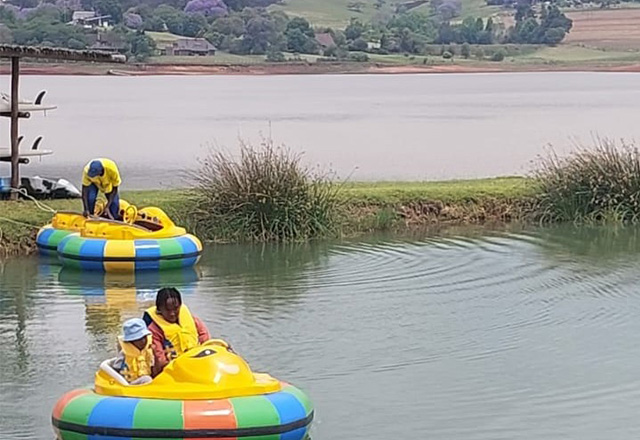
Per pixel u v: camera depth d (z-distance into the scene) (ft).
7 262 63.82
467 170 106.22
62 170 104.94
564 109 202.49
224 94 262.47
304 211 72.02
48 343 47.14
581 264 64.39
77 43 343.46
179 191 77.15
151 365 34.78
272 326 50.01
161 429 31.96
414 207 78.64
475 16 461.37
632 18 449.89
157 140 137.39
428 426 37.42
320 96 255.91
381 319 51.34
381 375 42.93
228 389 33.12
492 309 53.47
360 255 66.74
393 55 434.71
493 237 73.26
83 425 32.45
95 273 61.21
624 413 38.78
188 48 387.75
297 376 42.83
